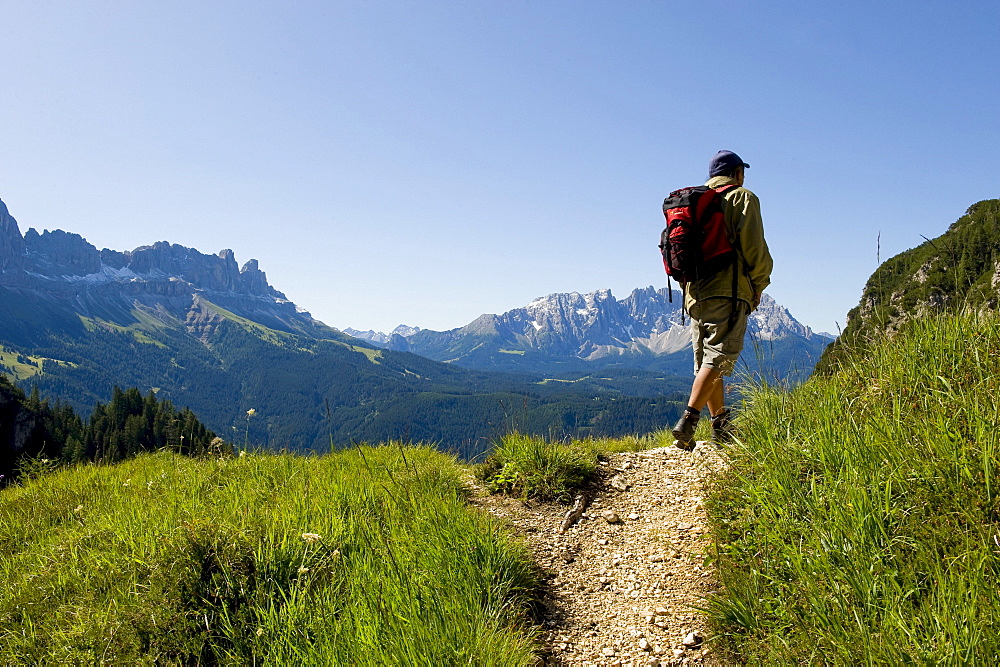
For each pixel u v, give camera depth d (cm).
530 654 331
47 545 537
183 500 580
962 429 318
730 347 496
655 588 404
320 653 316
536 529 524
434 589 373
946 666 217
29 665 354
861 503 299
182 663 342
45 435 8388
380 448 793
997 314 374
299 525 462
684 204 503
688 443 525
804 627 276
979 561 247
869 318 470
